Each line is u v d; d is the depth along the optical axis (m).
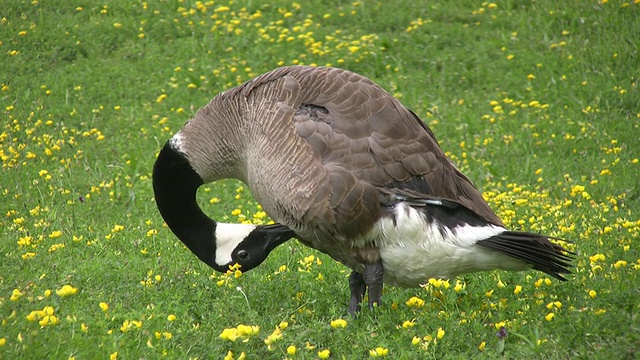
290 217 9.74
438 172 9.83
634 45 19.42
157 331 8.87
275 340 8.55
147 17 21.78
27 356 7.77
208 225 10.95
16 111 17.88
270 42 20.38
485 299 9.98
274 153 9.69
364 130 9.63
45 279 10.46
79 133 17.16
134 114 17.98
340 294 10.68
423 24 21.22
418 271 9.70
